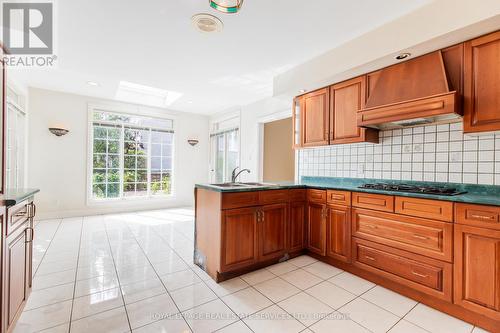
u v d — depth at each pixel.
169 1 1.92
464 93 1.89
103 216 4.86
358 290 2.11
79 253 2.88
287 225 2.70
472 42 1.86
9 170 3.70
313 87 3.01
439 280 1.79
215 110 5.89
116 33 2.39
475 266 1.62
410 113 2.06
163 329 1.57
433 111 1.92
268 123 5.19
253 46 2.62
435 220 1.82
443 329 1.61
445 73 1.95
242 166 5.24
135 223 4.35
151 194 5.73
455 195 1.85
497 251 1.54
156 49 2.72
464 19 1.72
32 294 1.97
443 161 2.30
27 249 1.77
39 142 4.38
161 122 5.86
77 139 4.75
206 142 6.57
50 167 4.49
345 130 2.74
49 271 2.40
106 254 2.87
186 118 6.20
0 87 1.37
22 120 4.08
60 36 2.45
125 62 3.07
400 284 2.04
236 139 5.57
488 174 2.04
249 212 2.38
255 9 1.99
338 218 2.51
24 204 1.71
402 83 2.22
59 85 4.17
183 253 2.95
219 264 2.20
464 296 1.67
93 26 2.27
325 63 2.72
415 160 2.50
